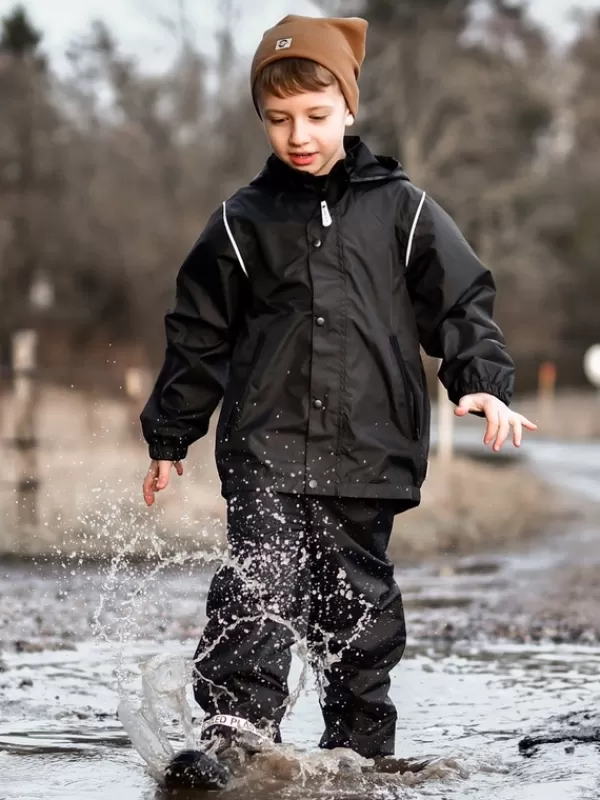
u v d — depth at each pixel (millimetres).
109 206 73938
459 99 70938
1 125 79000
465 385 6277
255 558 6070
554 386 94625
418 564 15461
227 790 5617
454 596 12531
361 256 6312
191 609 10719
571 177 87938
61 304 81250
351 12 67938
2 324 81750
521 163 83062
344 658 6289
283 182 6445
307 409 6180
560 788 5723
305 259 6297
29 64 80125
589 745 6496
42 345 80875
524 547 17531
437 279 6391
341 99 6441
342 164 6387
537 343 94062
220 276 6426
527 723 7125
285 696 6074
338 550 6203
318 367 6195
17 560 13406
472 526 19172
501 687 8141
